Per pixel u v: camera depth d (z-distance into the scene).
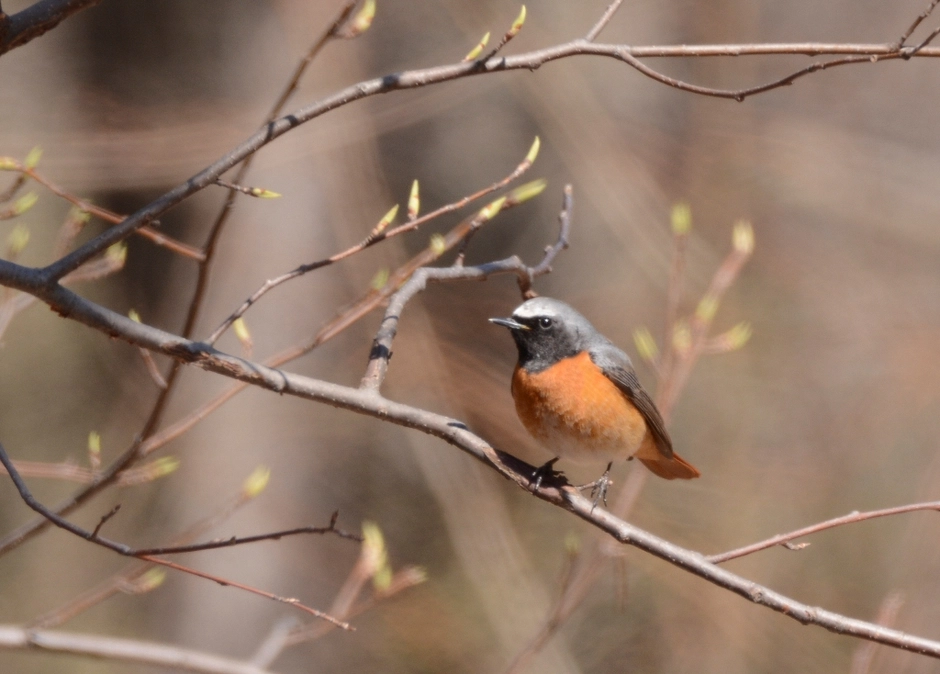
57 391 13.12
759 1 16.89
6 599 12.73
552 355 6.61
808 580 12.81
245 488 6.26
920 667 11.53
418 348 12.52
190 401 12.97
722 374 13.37
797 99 16.09
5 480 13.12
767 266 14.32
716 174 14.92
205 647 12.81
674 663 11.98
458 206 5.21
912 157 15.72
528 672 11.48
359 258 13.16
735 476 12.91
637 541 5.07
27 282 4.57
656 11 15.65
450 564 12.59
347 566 13.04
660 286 13.59
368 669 12.05
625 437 6.71
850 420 13.55
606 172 14.37
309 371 13.03
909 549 12.77
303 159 13.23
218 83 13.07
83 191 12.46
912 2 16.66
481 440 5.28
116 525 12.91
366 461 13.32
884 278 14.79
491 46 14.38
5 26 4.31
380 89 4.96
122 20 12.98
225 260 13.14
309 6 13.02
